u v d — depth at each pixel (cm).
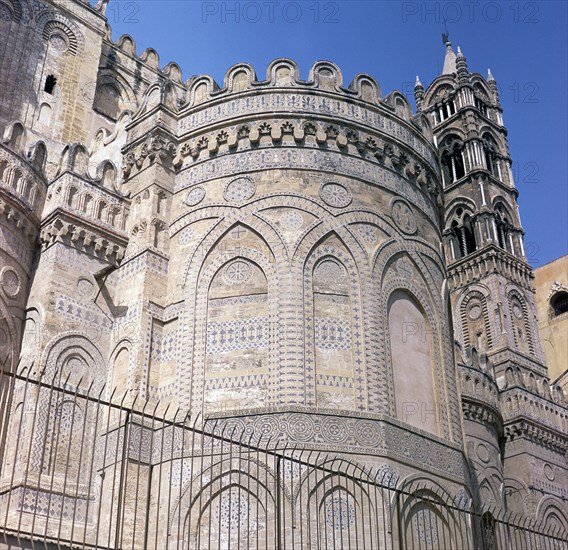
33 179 2694
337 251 2595
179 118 2914
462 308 5666
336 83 2881
